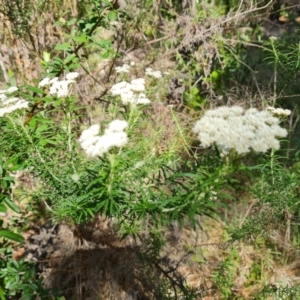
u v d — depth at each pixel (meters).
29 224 3.85
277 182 2.50
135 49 4.02
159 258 3.50
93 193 1.91
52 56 3.69
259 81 4.76
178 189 1.88
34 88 2.38
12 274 2.67
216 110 1.84
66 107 2.27
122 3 3.63
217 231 3.89
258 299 3.21
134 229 2.37
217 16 4.07
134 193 1.97
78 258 3.45
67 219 3.17
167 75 3.73
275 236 3.76
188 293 3.21
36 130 2.22
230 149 1.67
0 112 2.13
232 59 4.92
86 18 2.86
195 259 3.71
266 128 1.73
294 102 4.63
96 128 1.88
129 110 2.22
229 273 3.45
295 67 3.08
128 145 2.23
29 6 3.23
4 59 3.61
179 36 4.14
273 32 5.34
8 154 2.33
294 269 3.72
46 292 2.73
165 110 3.60
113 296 3.34
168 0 4.20
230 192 3.69
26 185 3.64
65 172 2.21
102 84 3.75
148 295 3.48
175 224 3.64
